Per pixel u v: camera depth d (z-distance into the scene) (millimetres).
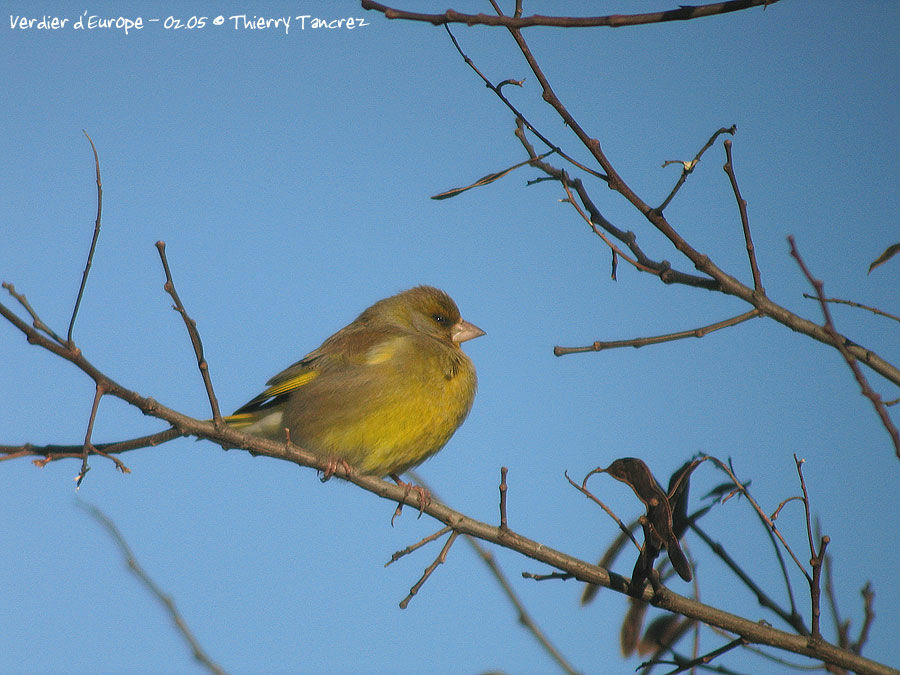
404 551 8352
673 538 7602
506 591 8453
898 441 6461
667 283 8156
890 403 6891
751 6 6871
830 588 8227
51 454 7125
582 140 7723
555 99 7602
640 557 7816
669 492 7773
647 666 7961
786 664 7770
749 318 7949
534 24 6969
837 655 7516
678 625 8344
